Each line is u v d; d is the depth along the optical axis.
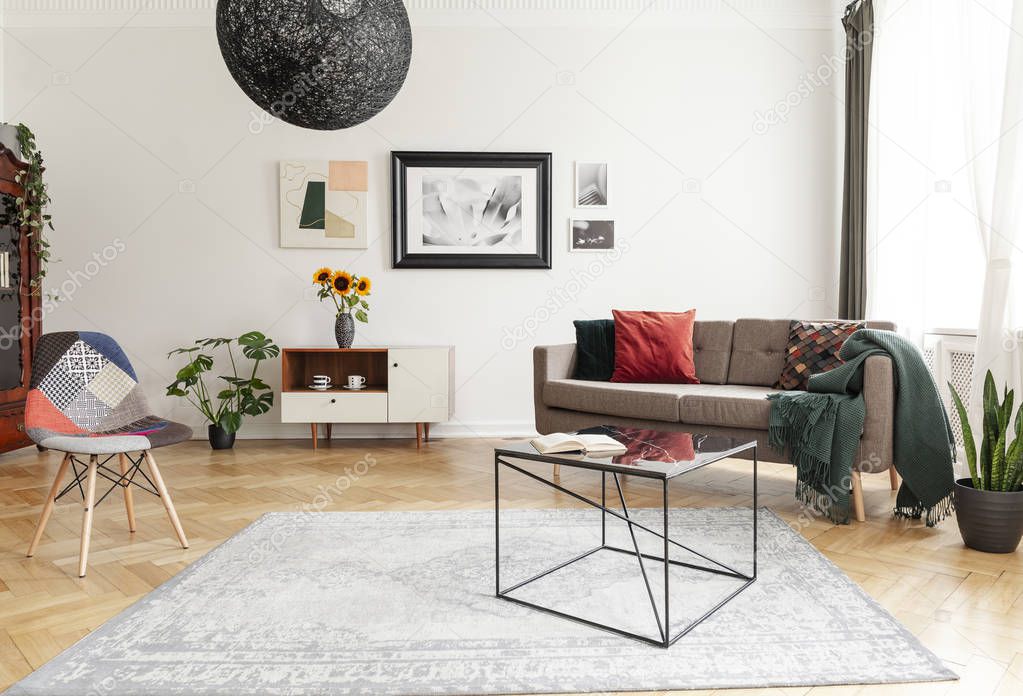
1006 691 1.47
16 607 1.93
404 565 2.25
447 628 1.78
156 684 1.50
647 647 1.67
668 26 4.72
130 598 2.00
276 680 1.52
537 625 1.80
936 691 1.47
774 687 1.50
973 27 3.11
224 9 1.94
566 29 4.70
